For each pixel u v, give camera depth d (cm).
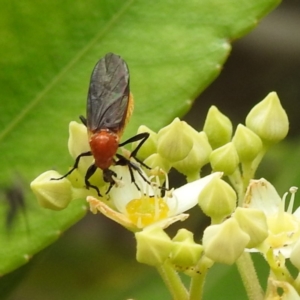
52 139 9
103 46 9
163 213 8
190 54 9
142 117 9
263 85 13
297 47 13
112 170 8
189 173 8
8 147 9
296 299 7
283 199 8
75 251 12
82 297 12
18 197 9
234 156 8
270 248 8
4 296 9
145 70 9
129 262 12
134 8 9
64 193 8
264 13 9
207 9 9
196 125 13
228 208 8
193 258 7
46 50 9
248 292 8
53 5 9
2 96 9
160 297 10
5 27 9
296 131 13
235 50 13
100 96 8
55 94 9
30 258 8
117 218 8
